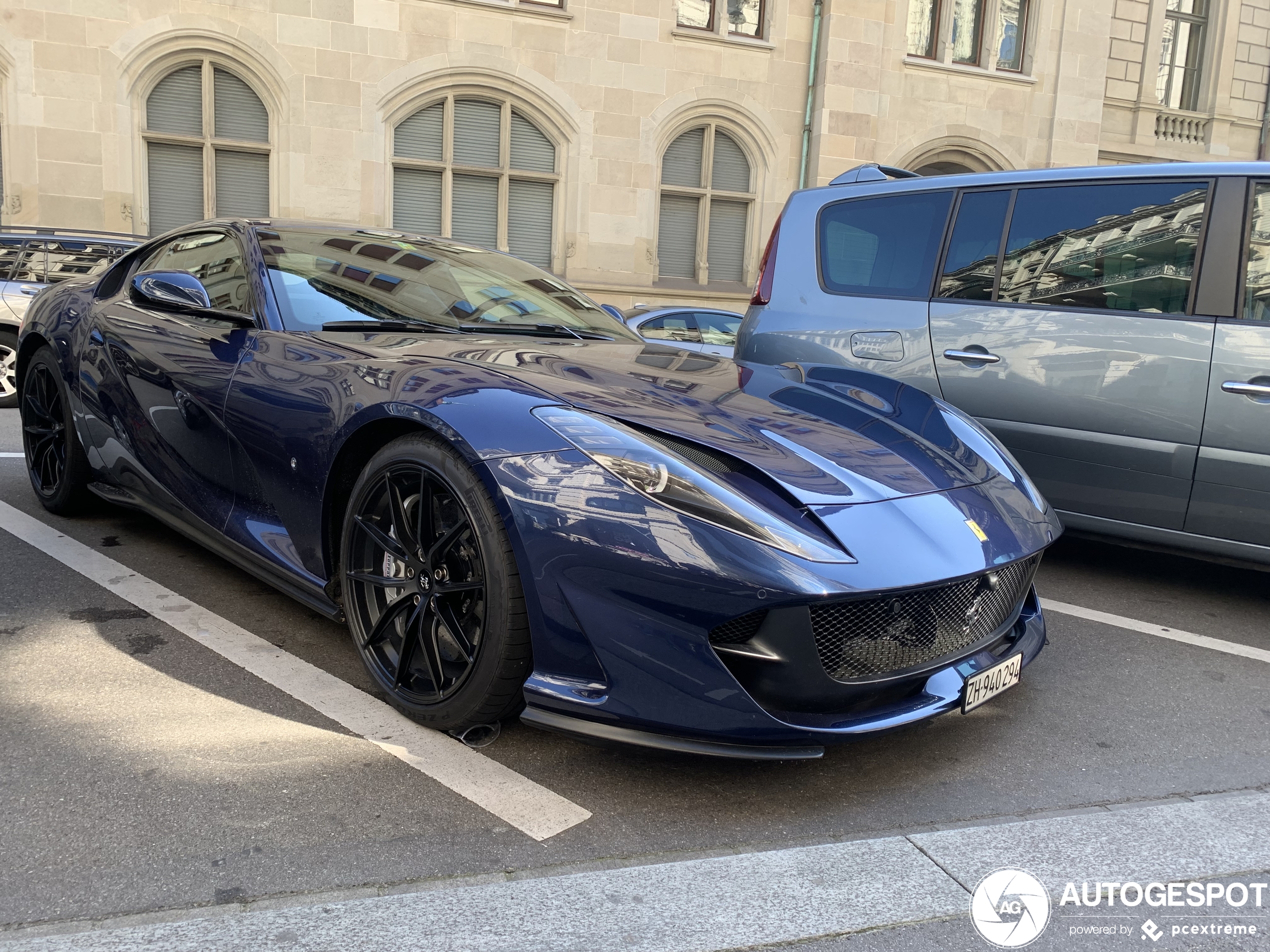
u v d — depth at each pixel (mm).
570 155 13445
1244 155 17453
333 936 1430
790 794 1969
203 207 12133
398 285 2961
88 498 3691
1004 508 2240
